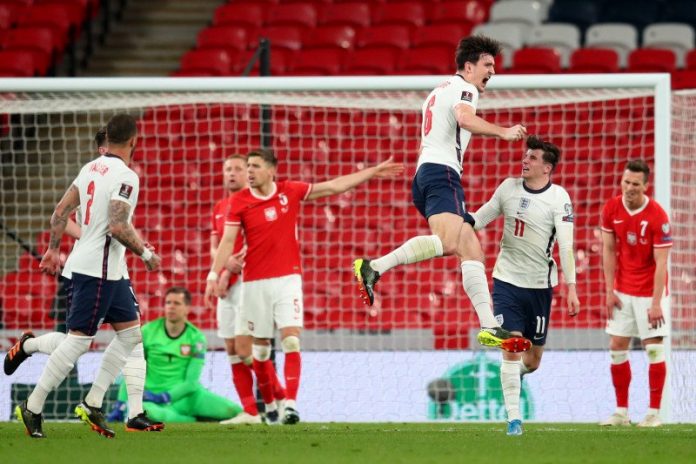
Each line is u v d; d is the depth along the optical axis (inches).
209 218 1801.2
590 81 1262.3
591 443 828.6
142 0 2588.6
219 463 651.5
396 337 1567.4
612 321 1155.3
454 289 1678.2
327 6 2431.1
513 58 2095.2
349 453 729.0
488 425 1203.2
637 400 1311.5
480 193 1787.6
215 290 1149.1
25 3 2383.1
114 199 834.2
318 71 2143.2
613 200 1136.2
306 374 1365.7
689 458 697.0
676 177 1429.6
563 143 1582.2
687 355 1343.5
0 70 2092.8
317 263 1750.7
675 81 2007.9
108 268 852.6
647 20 2527.1
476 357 1347.2
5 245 1704.0
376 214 1796.3
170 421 1302.9
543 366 1332.4
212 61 2174.0
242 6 2410.2
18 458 675.4
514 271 970.1
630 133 1562.5
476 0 2458.2
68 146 2032.5
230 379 1389.0
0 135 2006.6
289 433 980.6
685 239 1405.0
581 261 1683.1
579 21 2508.6
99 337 1477.6
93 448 759.7
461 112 839.7
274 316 1152.2
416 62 2144.4
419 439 882.8
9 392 1349.7
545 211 956.0
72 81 1317.7
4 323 1514.5
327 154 1745.8
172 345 1325.0
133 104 1478.8
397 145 1883.6
